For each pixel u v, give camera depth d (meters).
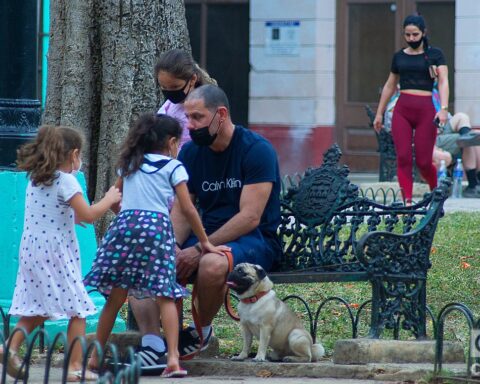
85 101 30.14
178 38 30.59
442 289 29.11
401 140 40.03
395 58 40.34
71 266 20.12
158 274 19.27
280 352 20.77
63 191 19.78
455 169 51.47
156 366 20.08
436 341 19.42
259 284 20.08
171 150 20.06
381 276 20.44
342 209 22.59
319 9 66.50
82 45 30.06
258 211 20.77
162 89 22.53
